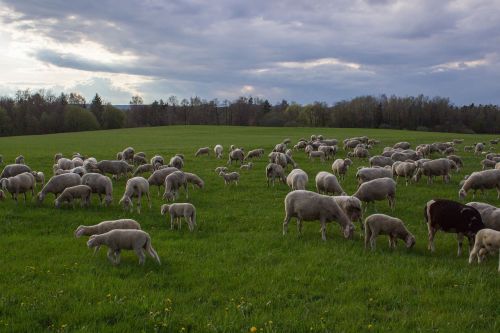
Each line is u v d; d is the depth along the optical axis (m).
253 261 14.48
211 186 30.19
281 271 13.36
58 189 23.50
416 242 17.08
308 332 9.56
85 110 147.25
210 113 190.12
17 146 66.75
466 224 15.26
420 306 10.91
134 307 10.55
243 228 19.36
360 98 167.12
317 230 18.75
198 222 20.14
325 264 14.16
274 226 19.56
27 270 13.16
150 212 21.89
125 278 12.80
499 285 12.24
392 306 10.95
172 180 25.09
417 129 146.12
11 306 10.55
